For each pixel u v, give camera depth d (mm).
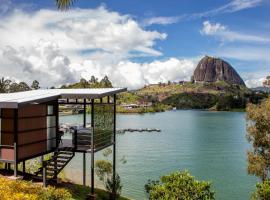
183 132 96500
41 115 20188
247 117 27734
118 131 95625
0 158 18172
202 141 75188
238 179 38562
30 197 11078
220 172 42500
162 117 171125
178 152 58500
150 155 54531
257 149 27656
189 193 18750
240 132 96062
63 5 13992
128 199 25172
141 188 32031
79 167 40250
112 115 24328
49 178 20094
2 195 10773
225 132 96250
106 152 38688
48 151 20938
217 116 181000
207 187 19109
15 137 17578
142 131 99562
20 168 26312
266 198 20984
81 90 23141
